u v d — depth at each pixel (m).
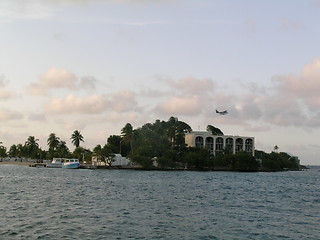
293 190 101.00
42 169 197.62
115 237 34.50
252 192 88.19
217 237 35.97
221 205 59.47
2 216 43.16
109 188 86.38
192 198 68.50
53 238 33.47
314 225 43.94
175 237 35.38
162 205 56.72
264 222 44.72
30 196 65.44
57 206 52.88
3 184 92.69
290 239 36.44
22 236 33.84
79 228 37.69
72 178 124.00
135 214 47.12
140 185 97.75
